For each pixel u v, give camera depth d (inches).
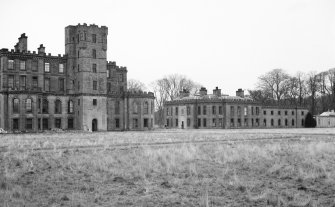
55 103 3346.5
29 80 3267.7
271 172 907.4
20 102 3093.0
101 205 647.1
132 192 732.7
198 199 681.6
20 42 3324.3
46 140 1942.7
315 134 2593.5
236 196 698.8
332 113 5408.5
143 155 1212.5
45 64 3378.4
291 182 810.8
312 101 5772.6
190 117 4515.3
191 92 6053.2
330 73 5698.8
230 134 2623.0
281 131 3272.6
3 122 3063.5
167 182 810.8
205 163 1062.4
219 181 816.3
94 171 941.8
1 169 965.8
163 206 640.4
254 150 1334.9
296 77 5871.1
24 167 978.7
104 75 3511.3
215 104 4392.2
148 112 3848.4
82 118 3363.7
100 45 3496.6
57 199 684.1
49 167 1006.4
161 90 5964.6
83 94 3366.1
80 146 1568.7
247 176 873.5
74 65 3489.2
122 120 3718.0
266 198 674.2
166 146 1562.5
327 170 925.8
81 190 755.4
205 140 1925.4
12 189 737.0
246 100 4596.5
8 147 1503.4
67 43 3506.4
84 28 3408.0
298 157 1173.1
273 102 5807.1
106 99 3513.8
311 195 697.6
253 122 4662.9
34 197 698.2
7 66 3157.0
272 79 5841.5
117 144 1662.2
